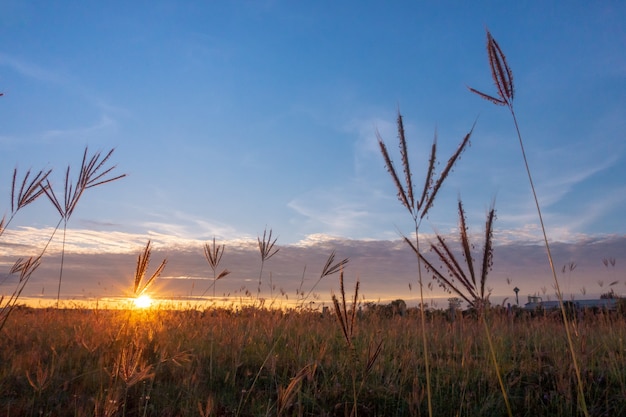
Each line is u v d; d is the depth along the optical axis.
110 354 5.43
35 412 4.22
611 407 4.75
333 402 4.84
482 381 5.48
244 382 5.38
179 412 4.43
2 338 6.45
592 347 6.32
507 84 3.65
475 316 7.70
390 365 5.74
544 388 5.26
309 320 8.32
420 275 2.89
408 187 2.75
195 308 9.08
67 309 9.05
